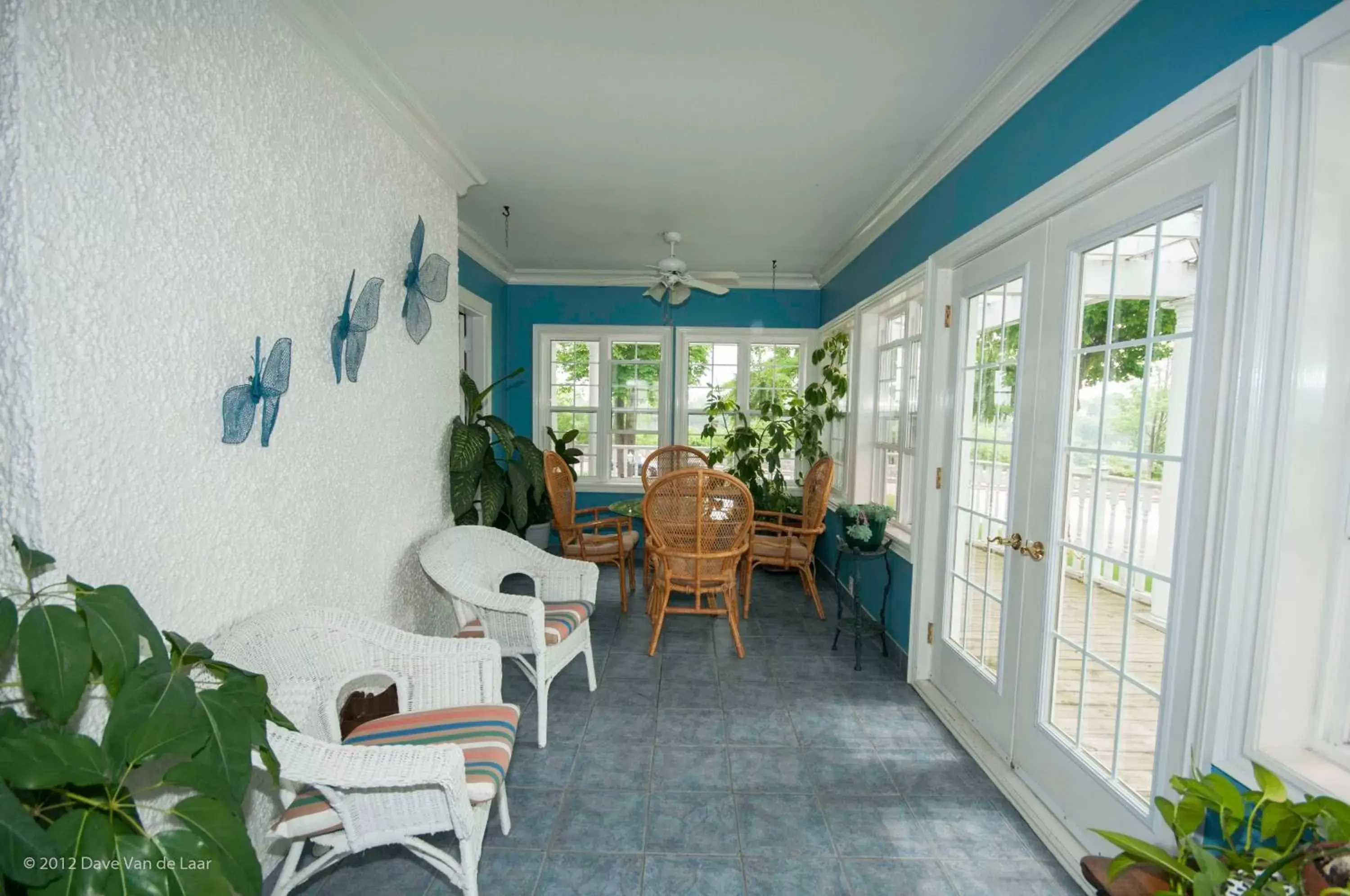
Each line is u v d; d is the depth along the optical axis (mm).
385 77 1936
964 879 1579
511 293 4992
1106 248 1596
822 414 4695
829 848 1686
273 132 1496
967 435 2406
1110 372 1571
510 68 1923
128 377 1114
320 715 1501
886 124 2260
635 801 1881
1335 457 1071
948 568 2512
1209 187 1237
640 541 4781
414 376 2363
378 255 2051
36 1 932
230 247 1355
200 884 763
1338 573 1079
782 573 4664
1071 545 1718
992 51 1791
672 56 1851
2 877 678
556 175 2799
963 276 2416
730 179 2830
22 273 932
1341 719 1089
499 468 3137
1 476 959
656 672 2826
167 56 1174
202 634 1307
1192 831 910
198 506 1289
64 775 704
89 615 800
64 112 979
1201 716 1215
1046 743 1806
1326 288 1048
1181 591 1294
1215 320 1216
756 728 2318
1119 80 1477
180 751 797
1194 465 1262
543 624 2162
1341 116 1021
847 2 1587
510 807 1849
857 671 2844
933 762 2105
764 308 5047
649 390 5199
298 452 1632
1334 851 763
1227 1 1173
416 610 2402
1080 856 1601
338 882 1555
